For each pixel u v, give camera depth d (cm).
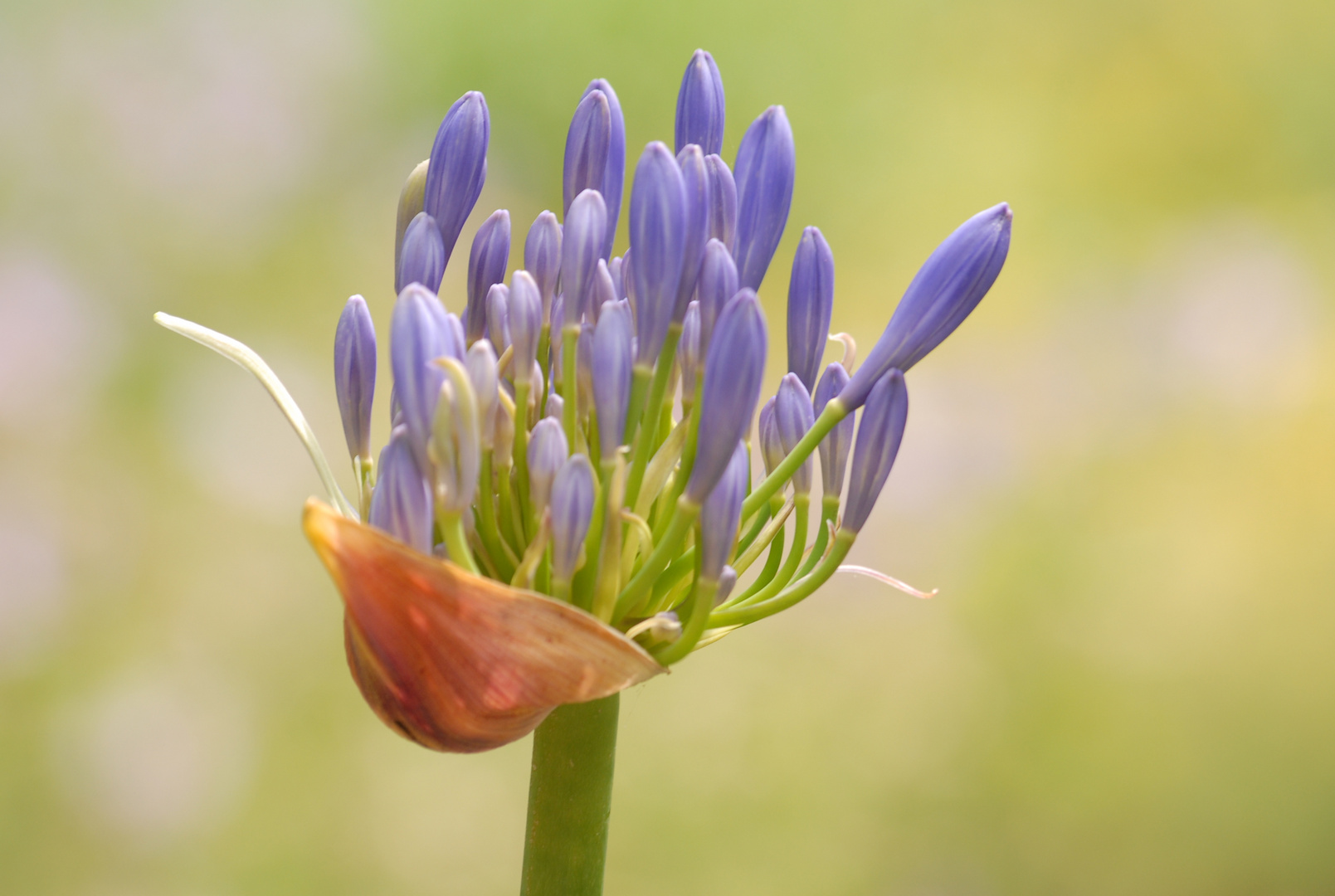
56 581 170
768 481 71
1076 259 267
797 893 159
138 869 153
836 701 183
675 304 71
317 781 166
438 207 73
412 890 156
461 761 172
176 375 198
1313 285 252
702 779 171
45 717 162
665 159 70
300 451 196
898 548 200
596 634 70
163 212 210
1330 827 168
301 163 221
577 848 73
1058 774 176
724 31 270
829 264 73
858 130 279
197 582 181
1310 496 215
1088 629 194
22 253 196
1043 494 210
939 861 165
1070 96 302
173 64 213
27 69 204
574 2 254
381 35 240
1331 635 193
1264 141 295
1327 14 296
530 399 72
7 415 182
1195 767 176
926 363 234
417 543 70
